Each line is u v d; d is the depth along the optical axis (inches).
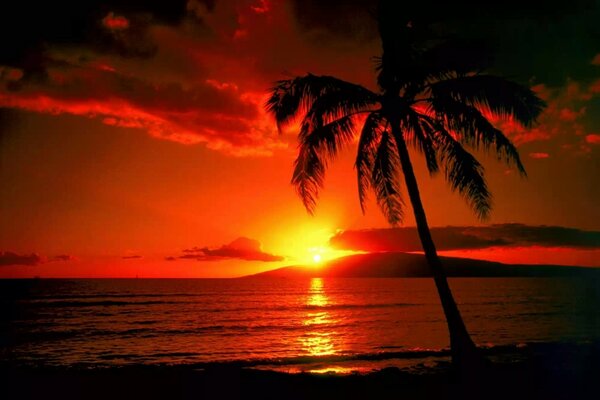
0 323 1459.2
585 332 1030.4
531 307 1940.2
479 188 420.8
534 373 435.5
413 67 412.8
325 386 408.5
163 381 437.4
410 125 427.2
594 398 355.6
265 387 409.7
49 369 561.9
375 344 911.0
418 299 2672.2
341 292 3558.1
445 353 693.9
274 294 3250.5
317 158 428.8
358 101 418.0
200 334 1162.6
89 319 1593.3
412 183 419.8
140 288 3991.1
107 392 396.5
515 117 410.0
